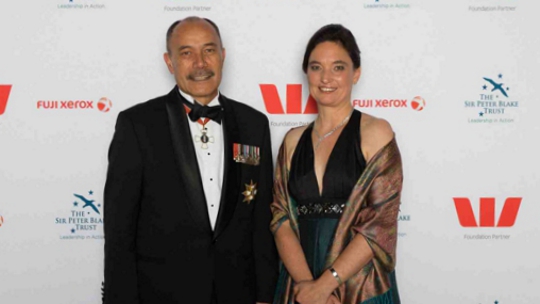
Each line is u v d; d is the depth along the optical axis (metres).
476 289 2.63
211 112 2.10
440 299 2.63
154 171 2.04
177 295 2.05
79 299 2.63
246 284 2.16
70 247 2.63
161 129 2.07
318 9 2.57
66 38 2.56
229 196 2.08
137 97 2.59
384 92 2.59
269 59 2.60
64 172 2.60
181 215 2.04
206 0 2.57
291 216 2.14
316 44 2.12
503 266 2.62
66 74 2.57
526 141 2.59
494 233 2.62
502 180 2.60
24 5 2.55
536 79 2.57
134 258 2.06
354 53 2.12
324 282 1.98
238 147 2.13
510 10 2.55
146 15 2.57
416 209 2.62
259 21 2.58
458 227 2.62
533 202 2.60
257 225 2.20
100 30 2.56
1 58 2.56
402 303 2.63
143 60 2.58
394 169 2.03
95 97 2.58
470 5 2.56
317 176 2.09
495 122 2.59
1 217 2.60
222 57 2.19
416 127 2.60
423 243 2.62
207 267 2.05
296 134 2.21
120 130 2.04
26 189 2.60
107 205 2.03
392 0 2.56
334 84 2.09
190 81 2.09
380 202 2.01
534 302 2.63
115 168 2.02
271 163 2.24
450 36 2.57
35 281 2.63
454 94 2.58
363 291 2.03
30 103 2.58
